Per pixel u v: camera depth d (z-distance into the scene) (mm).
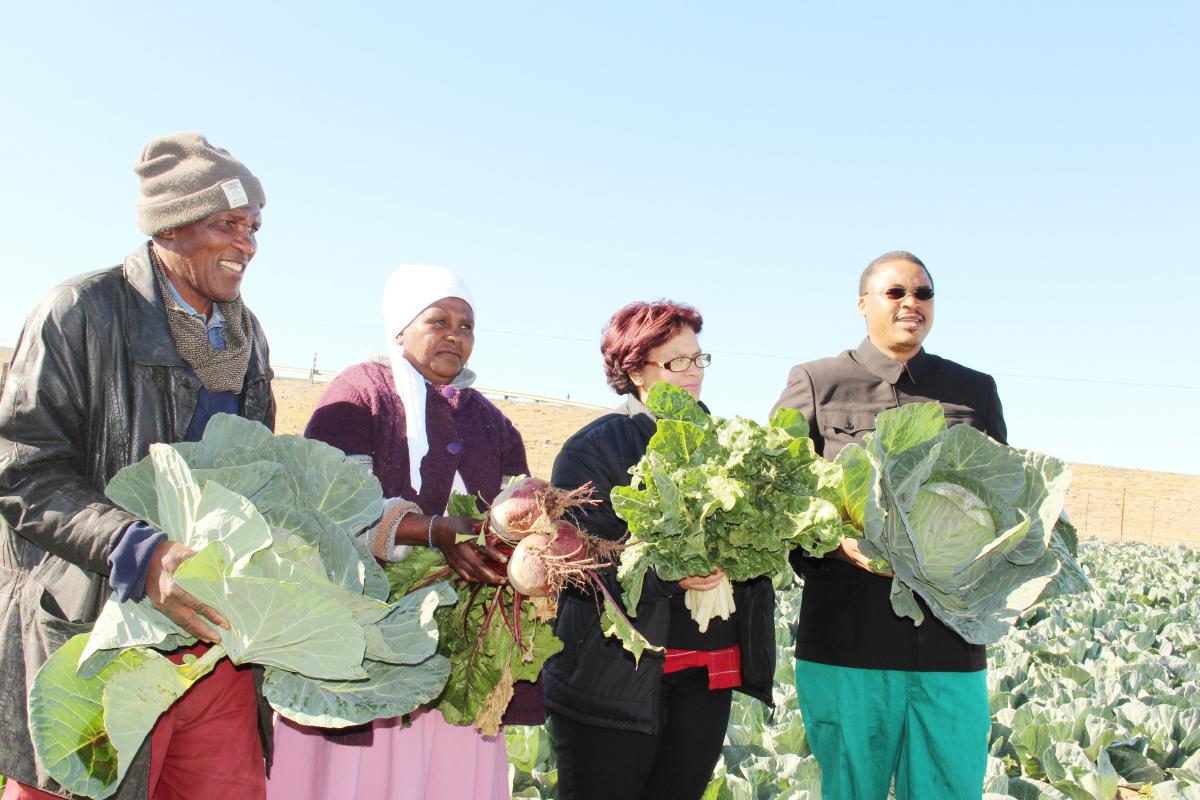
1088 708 6719
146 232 2723
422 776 3215
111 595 2385
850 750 3785
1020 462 3451
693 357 3463
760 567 3074
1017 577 3291
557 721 3408
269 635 2270
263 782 2895
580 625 3293
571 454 3438
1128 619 12188
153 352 2666
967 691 3695
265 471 2535
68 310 2549
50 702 2320
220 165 2727
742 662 3471
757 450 3016
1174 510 50250
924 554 3277
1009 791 5262
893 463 3375
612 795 3281
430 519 2852
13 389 2473
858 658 3719
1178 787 5566
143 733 2363
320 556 2516
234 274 2797
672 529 2834
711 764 3473
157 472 2453
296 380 61844
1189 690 7773
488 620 2971
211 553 2209
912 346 4105
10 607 2547
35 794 2521
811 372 4285
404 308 3264
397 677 2631
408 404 3250
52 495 2422
